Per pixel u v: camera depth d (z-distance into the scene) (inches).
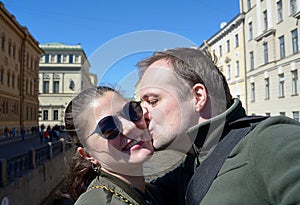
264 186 34.5
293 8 767.7
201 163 42.7
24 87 1488.7
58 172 496.7
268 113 874.1
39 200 370.6
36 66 1759.4
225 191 37.3
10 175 280.1
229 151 39.6
